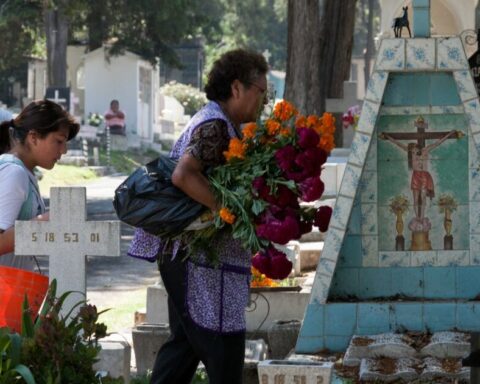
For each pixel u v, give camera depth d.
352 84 28.08
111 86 56.97
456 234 9.79
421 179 9.79
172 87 73.81
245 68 6.38
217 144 6.27
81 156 41.00
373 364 8.75
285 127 6.32
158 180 6.29
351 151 9.66
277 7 101.25
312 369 5.85
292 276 13.25
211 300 6.27
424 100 9.77
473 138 9.75
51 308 6.71
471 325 9.55
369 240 9.78
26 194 7.19
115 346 7.93
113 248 7.55
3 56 55.88
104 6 54.31
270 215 6.22
